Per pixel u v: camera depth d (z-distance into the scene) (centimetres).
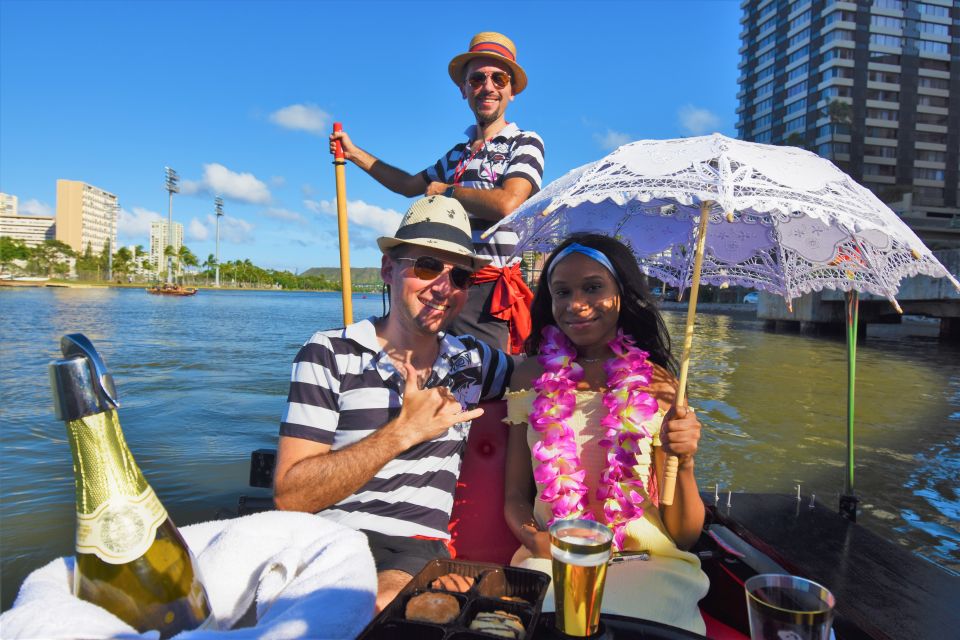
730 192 166
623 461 208
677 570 204
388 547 204
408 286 212
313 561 141
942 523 455
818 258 246
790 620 112
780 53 8756
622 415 212
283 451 206
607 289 224
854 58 7669
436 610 132
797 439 673
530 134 332
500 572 145
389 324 227
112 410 121
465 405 241
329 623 124
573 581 130
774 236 255
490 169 331
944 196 7856
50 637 106
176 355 1445
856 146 7669
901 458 609
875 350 1664
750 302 4966
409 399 194
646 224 276
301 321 3161
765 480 542
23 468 541
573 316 225
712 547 237
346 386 214
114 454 121
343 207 309
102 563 119
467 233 225
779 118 8769
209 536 163
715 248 275
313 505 197
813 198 174
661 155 189
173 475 520
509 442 243
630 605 189
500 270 324
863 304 2045
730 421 755
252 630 119
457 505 249
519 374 247
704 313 3672
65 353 123
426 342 229
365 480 196
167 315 3453
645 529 211
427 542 208
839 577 223
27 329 2194
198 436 653
